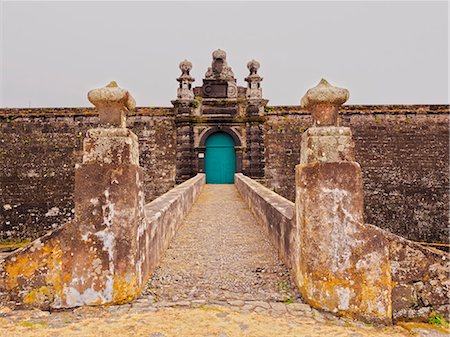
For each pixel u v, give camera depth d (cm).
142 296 423
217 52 1984
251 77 1908
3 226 1730
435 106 1808
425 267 392
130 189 408
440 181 1752
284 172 1853
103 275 397
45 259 397
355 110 1823
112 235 402
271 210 676
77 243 399
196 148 1888
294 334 334
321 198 396
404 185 1758
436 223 1719
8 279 396
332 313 384
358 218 391
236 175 1692
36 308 392
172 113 1906
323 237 393
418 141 1794
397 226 1725
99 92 418
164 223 614
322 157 400
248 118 1877
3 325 351
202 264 554
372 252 387
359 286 383
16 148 1800
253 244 670
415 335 351
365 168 1775
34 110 1830
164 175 1869
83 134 1820
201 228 812
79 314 375
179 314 373
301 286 419
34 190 1769
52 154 1803
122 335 326
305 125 1891
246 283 473
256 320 361
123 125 443
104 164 408
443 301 390
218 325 347
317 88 416
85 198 404
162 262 562
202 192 1498
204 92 1953
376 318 378
